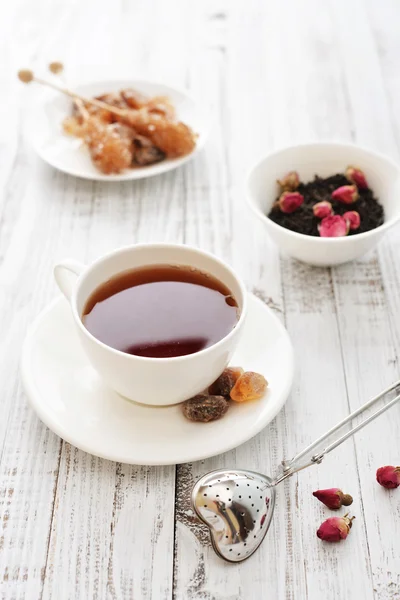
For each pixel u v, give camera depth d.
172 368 0.66
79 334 0.67
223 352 0.67
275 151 0.84
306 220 0.82
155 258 0.72
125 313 0.69
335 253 0.79
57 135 0.92
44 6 1.16
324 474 0.68
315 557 0.64
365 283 0.81
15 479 0.67
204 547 0.65
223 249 0.84
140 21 1.13
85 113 0.91
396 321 0.78
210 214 0.87
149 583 0.63
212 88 1.03
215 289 0.71
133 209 0.88
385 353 0.75
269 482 0.66
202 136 0.92
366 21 1.13
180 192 0.90
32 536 0.65
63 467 0.68
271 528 0.66
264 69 1.06
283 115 0.99
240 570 0.64
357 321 0.78
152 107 0.93
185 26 1.12
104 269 0.71
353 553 0.65
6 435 0.70
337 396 0.72
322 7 1.17
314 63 1.06
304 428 0.70
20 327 0.77
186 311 0.70
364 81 1.04
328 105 1.00
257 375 0.69
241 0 1.19
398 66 1.06
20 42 1.09
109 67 1.05
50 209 0.87
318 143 0.84
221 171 0.92
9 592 0.63
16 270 0.81
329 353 0.75
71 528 0.65
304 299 0.80
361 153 0.83
